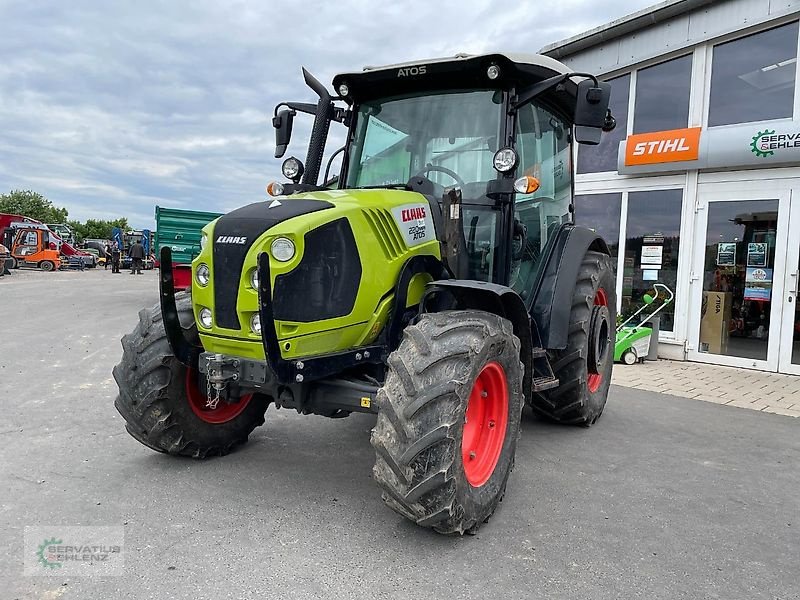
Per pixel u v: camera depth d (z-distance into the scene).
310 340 3.04
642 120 9.44
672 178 8.88
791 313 7.83
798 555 2.99
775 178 7.93
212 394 3.49
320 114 4.23
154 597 2.43
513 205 3.90
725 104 8.52
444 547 2.93
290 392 3.23
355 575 2.65
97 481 3.59
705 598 2.58
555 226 4.77
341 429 4.79
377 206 3.31
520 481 3.87
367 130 4.29
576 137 3.70
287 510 3.28
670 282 8.97
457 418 2.77
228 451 4.14
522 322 3.54
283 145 4.36
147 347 3.65
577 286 4.86
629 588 2.63
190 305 3.75
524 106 4.18
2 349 7.81
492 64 3.72
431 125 4.07
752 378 7.58
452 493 2.78
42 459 3.92
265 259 2.82
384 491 2.83
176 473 3.75
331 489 3.58
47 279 23.64
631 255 9.39
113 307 13.45
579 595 2.56
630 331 8.51
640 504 3.55
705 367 8.30
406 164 4.12
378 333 3.34
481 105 3.96
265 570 2.66
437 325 3.01
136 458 3.99
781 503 3.63
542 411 5.05
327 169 4.32
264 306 2.83
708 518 3.38
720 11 8.32
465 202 3.92
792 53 7.86
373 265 3.22
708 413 5.82
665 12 8.73
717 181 8.44
